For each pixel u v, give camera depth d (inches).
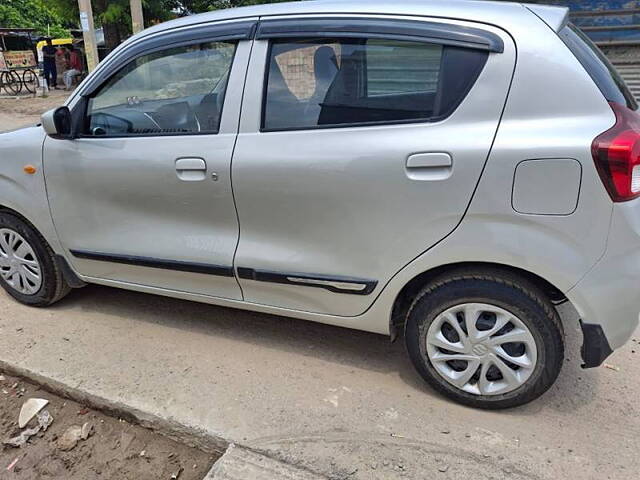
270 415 97.3
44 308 137.3
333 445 90.0
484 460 86.5
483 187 84.4
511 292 89.1
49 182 120.6
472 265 91.2
